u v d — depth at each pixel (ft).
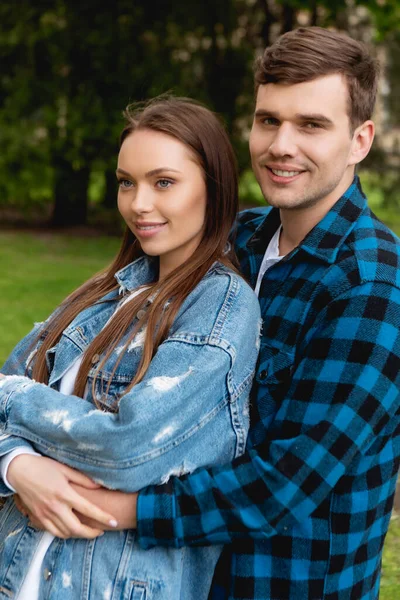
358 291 5.34
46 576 5.38
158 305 5.76
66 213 48.98
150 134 5.84
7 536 5.67
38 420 5.35
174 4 41.45
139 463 5.08
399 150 49.88
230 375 5.40
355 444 5.14
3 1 42.78
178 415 5.14
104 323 6.20
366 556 5.77
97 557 5.30
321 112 5.54
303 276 5.73
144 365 5.55
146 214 5.86
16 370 6.66
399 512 11.83
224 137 6.11
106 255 38.63
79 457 5.23
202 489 5.10
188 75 41.78
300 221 6.00
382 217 53.93
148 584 5.24
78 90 41.98
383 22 34.86
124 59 40.60
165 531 5.13
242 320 5.50
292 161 5.65
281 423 5.39
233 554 5.61
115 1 41.34
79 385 5.87
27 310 25.18
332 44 5.57
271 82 5.68
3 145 41.96
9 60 43.11
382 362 5.18
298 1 35.70
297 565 5.48
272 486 5.05
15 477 5.35
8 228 47.62
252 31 44.06
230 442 5.47
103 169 42.32
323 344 5.33
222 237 6.08
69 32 41.24
